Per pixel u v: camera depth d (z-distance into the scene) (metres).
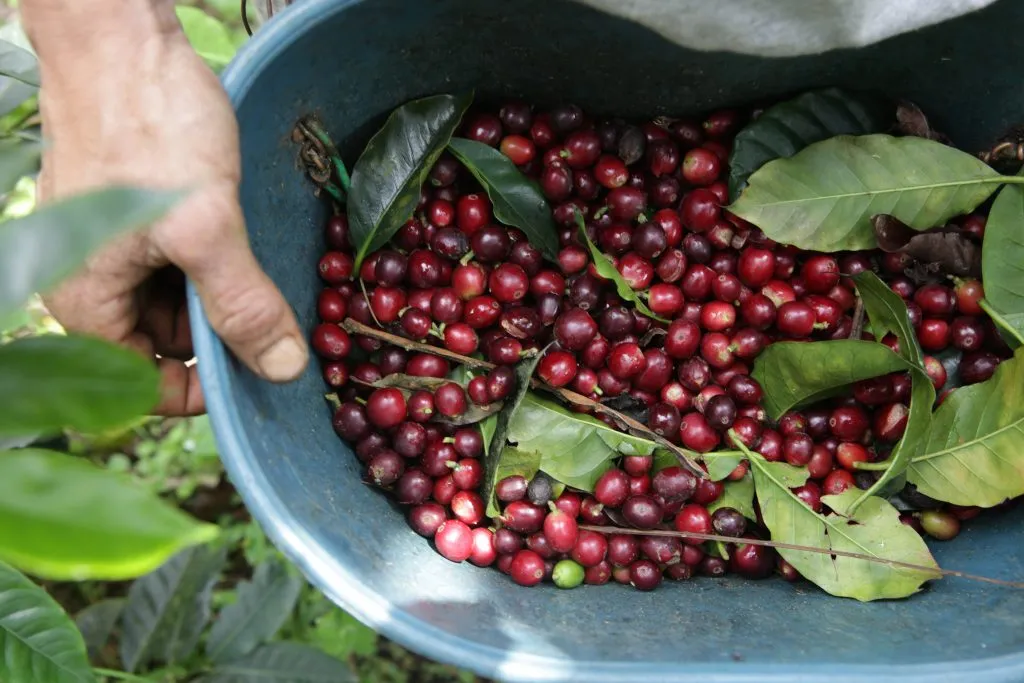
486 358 0.49
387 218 0.48
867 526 0.46
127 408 0.21
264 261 0.44
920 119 0.49
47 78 0.40
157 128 0.39
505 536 0.47
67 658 0.42
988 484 0.46
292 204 0.46
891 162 0.48
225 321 0.39
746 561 0.47
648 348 0.50
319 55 0.43
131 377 0.21
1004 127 0.49
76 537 0.19
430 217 0.50
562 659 0.38
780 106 0.50
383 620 0.38
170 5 0.41
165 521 0.19
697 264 0.50
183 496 0.64
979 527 0.49
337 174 0.48
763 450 0.48
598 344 0.48
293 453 0.43
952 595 0.45
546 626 0.43
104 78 0.39
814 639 0.41
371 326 0.49
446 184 0.50
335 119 0.47
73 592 0.62
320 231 0.49
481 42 0.47
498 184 0.49
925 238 0.48
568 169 0.50
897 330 0.46
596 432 0.48
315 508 0.41
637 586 0.47
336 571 0.38
